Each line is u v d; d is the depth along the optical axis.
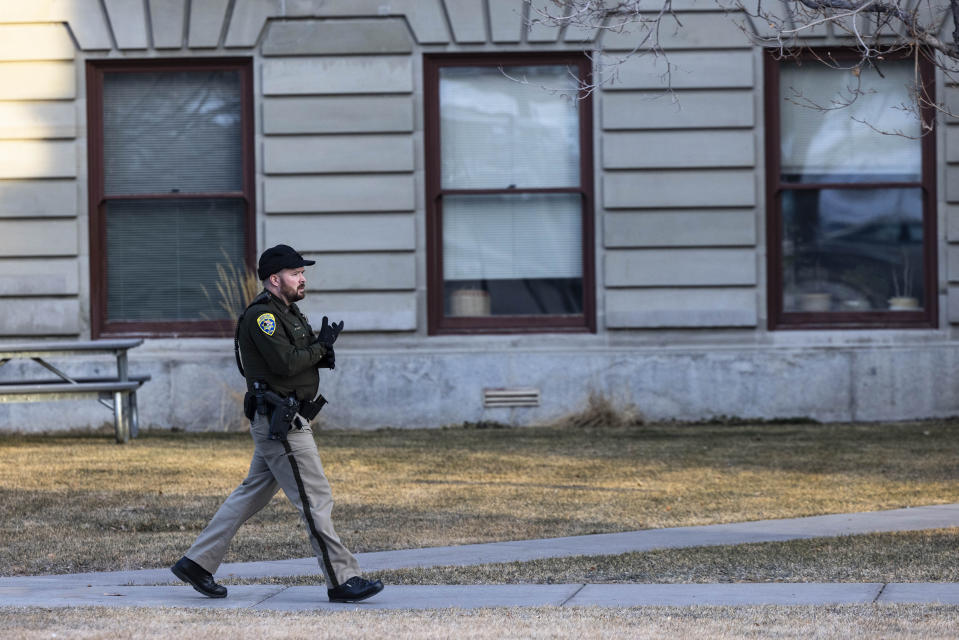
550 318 61.59
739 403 60.22
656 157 60.22
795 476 45.06
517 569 31.31
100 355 60.22
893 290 61.69
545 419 60.34
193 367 60.09
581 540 35.12
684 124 60.09
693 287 60.59
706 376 60.22
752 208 60.41
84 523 37.62
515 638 21.97
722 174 60.31
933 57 44.81
